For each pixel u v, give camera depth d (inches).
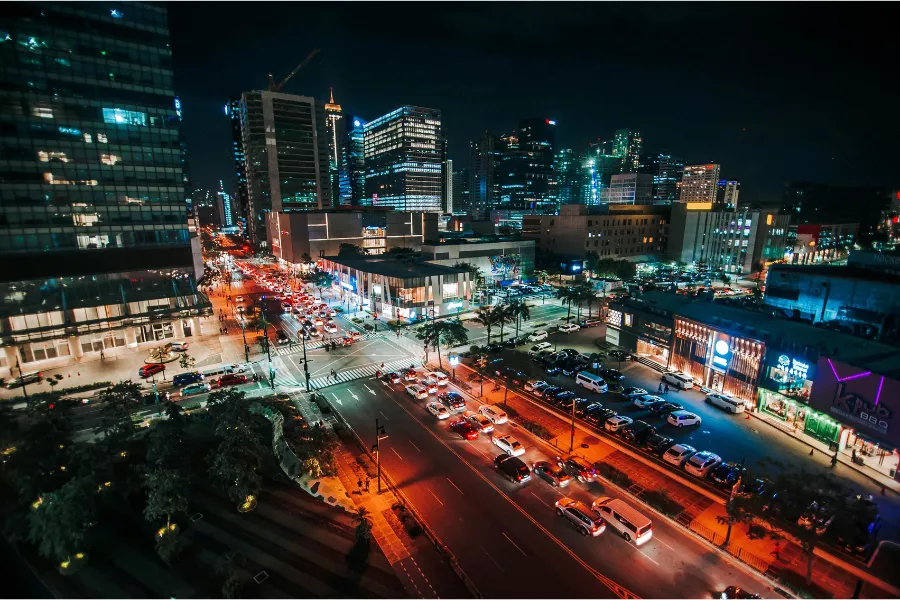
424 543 1219.9
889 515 1312.7
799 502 1039.6
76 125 2773.1
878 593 1035.3
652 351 2623.0
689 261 6328.7
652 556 1167.0
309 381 2390.5
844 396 1588.3
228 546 1227.2
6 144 2561.5
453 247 5078.7
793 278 2795.3
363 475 1531.7
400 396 2192.4
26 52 2593.5
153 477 1234.0
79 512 1179.9
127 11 2910.9
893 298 2324.1
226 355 2837.1
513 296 4525.1
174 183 3154.5
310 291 5039.4
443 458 1640.0
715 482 1477.6
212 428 1823.3
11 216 2591.0
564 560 1154.0
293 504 1401.3
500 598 1034.7
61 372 2559.1
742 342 2039.9
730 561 1147.9
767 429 1845.5
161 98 3068.4
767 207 6707.7
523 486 1476.4
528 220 6569.9
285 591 1074.1
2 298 2578.7
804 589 1045.2
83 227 2832.2
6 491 1465.3
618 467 1583.4
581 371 2412.6
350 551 1198.3
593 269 5433.1
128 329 2965.1
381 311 3878.0
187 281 3262.8
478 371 2506.2
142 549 1225.4
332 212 7047.2
